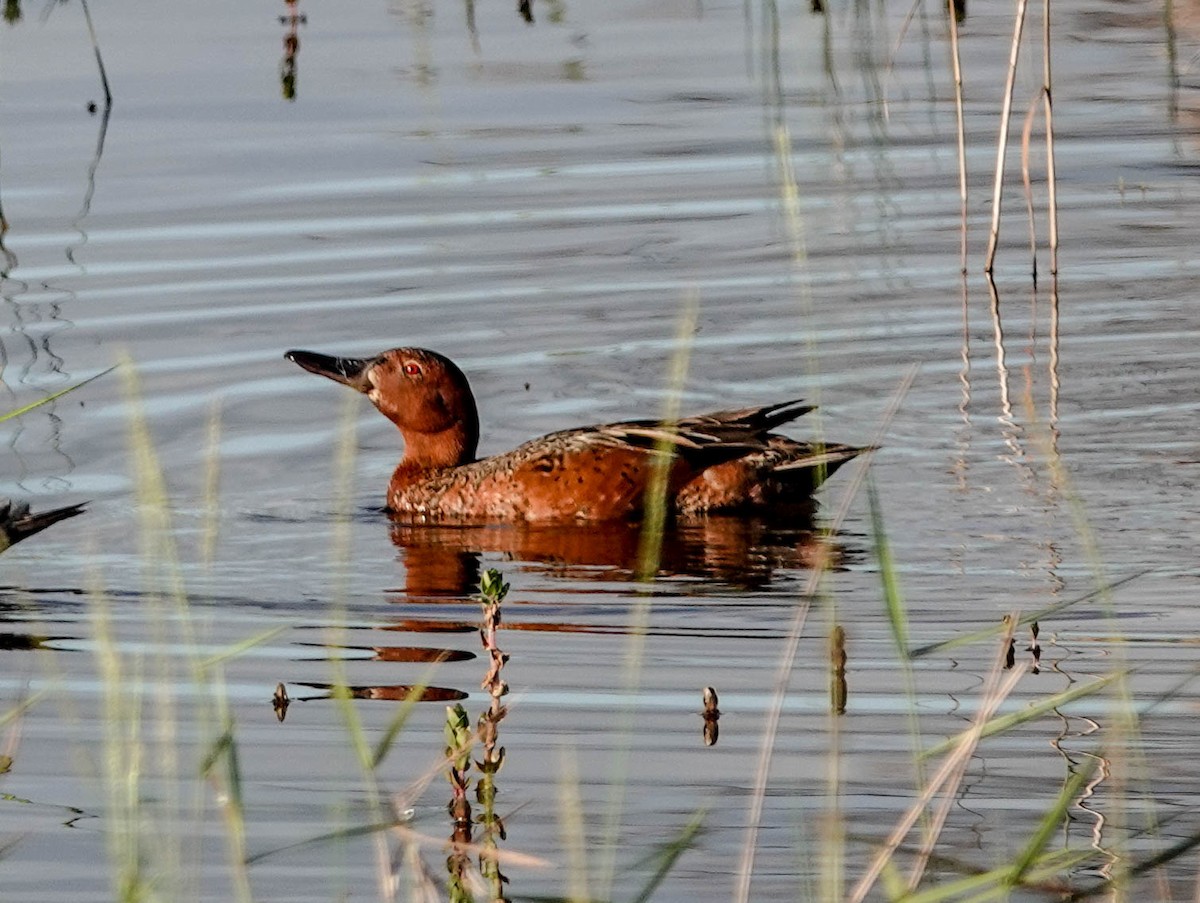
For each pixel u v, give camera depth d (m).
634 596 12.29
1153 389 15.88
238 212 20.22
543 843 9.00
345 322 17.48
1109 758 9.61
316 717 10.42
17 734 10.29
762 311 17.86
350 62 25.50
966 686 10.62
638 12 28.20
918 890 8.48
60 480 14.36
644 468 14.06
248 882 8.71
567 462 14.21
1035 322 17.50
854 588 12.21
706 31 27.00
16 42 26.45
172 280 18.36
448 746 9.43
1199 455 14.45
